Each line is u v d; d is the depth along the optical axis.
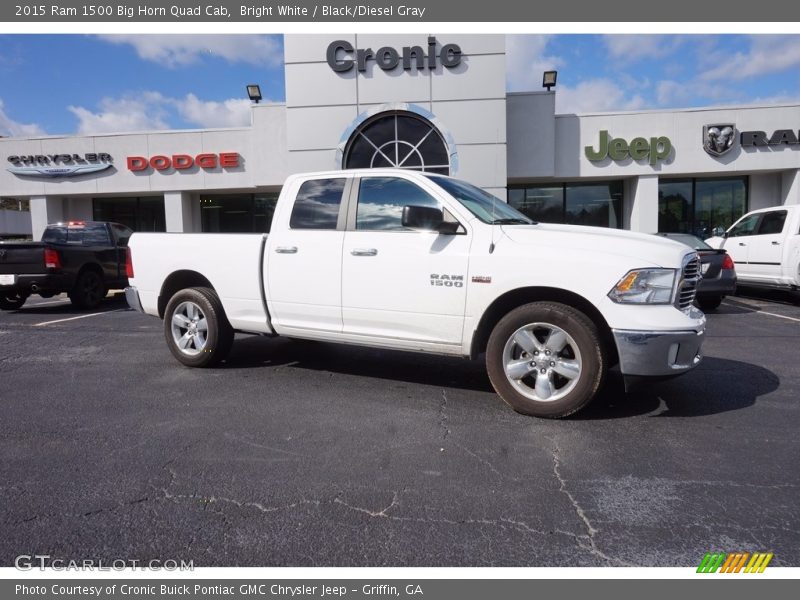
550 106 17.22
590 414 4.37
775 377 5.44
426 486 3.19
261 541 2.66
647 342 3.88
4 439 3.93
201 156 19.00
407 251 4.65
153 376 5.63
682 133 17.42
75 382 5.43
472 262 4.38
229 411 4.51
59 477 3.33
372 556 2.55
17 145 19.78
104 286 11.73
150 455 3.64
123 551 2.60
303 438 3.92
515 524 2.79
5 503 3.02
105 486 3.21
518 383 4.32
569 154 17.61
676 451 3.65
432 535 2.70
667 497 3.04
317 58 15.88
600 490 3.13
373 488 3.17
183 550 2.60
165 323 6.04
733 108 17.27
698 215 19.03
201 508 2.96
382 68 15.68
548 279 4.12
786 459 3.52
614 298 3.96
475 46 15.44
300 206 5.27
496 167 15.53
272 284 5.32
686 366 4.02
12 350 7.00
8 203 55.59
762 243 10.86
